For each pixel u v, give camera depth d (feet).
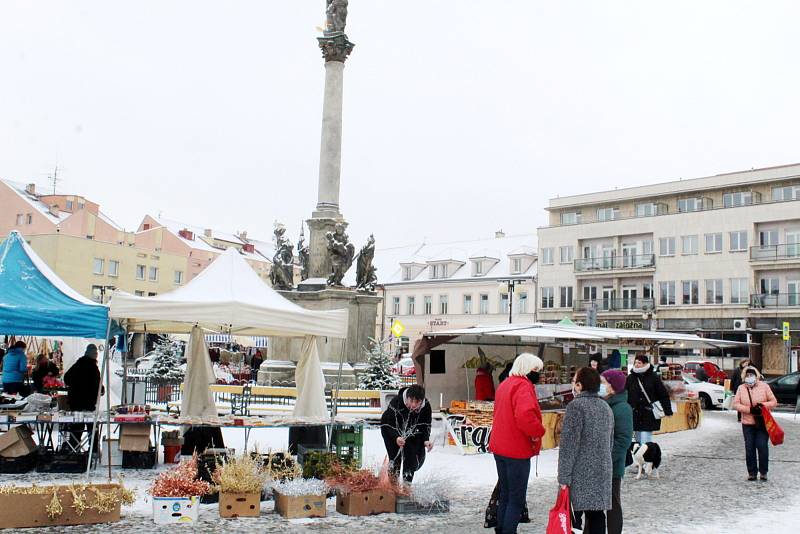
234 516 30.32
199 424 38.32
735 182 174.40
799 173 164.96
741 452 55.36
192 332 45.50
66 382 42.47
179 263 217.77
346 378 79.97
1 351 64.13
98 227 203.31
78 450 41.06
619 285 191.11
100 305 38.81
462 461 48.34
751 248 167.22
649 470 43.62
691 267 176.86
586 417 23.16
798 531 29.78
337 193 91.15
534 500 35.99
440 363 65.72
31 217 199.11
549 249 204.33
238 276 44.06
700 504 35.19
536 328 61.41
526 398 25.73
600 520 23.54
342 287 83.92
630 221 188.55
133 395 58.54
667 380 72.95
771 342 164.96
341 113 92.48
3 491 27.78
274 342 87.20
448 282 226.58
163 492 29.17
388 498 31.96
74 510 28.45
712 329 171.32
